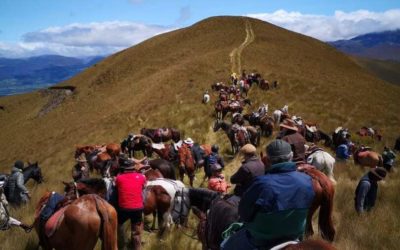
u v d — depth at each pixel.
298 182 4.12
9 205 12.51
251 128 21.23
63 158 31.48
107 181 8.90
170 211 9.49
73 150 33.44
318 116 34.00
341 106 38.59
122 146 21.80
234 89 39.00
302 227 4.25
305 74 57.03
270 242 4.23
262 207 4.04
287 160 4.25
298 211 4.10
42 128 63.75
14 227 10.33
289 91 43.25
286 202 4.03
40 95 99.94
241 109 30.52
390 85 72.19
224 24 93.19
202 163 16.27
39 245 8.49
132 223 8.73
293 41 84.75
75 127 50.91
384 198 12.30
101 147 21.31
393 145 26.19
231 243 4.80
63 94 89.06
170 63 76.31
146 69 74.81
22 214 11.75
